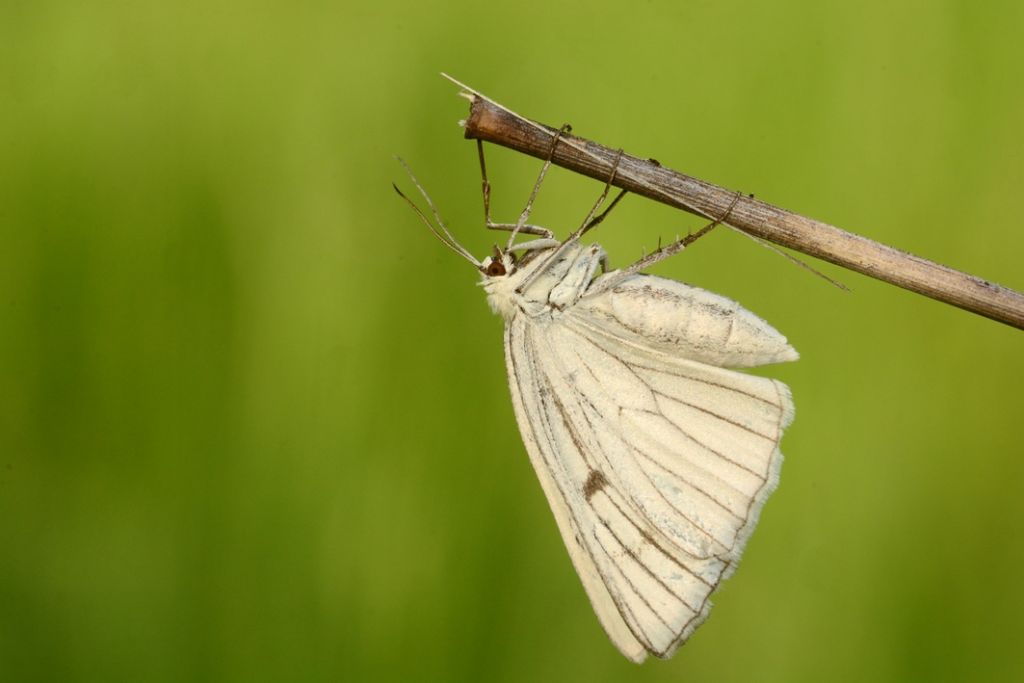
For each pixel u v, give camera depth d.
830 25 0.32
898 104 0.32
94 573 0.31
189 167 0.32
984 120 0.32
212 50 0.32
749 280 0.31
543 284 0.29
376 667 0.31
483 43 0.32
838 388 0.31
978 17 0.32
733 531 0.28
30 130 0.32
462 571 0.31
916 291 0.28
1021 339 0.31
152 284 0.32
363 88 0.32
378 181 0.32
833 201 0.32
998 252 0.32
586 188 0.31
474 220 0.32
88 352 0.32
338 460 0.31
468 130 0.28
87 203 0.32
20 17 0.32
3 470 0.32
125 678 0.31
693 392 0.28
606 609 0.29
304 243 0.32
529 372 0.29
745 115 0.32
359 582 0.31
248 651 0.31
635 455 0.29
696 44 0.32
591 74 0.32
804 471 0.31
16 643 0.31
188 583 0.31
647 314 0.28
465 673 0.31
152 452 0.31
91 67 0.32
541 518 0.31
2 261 0.32
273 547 0.31
